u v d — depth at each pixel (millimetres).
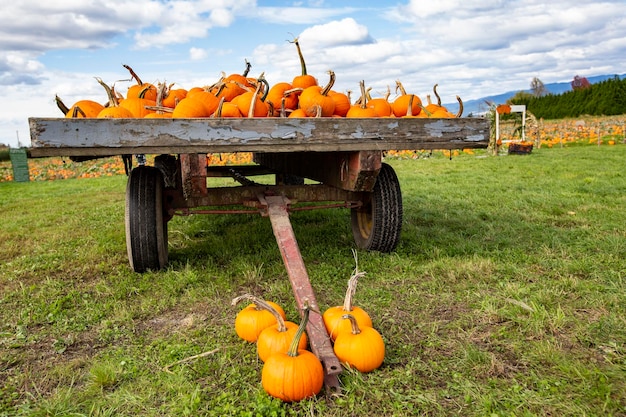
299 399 2174
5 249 5219
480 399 2197
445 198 7664
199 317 3229
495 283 3684
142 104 3660
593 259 4086
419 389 2295
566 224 5547
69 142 2773
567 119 43062
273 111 3785
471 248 4535
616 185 8188
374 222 4379
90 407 2234
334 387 2299
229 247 4887
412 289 3602
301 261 3086
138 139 2881
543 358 2525
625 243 4457
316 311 2539
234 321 3145
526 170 11250
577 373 2332
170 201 4156
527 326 2867
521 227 5359
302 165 5062
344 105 3844
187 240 5363
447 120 3391
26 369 2625
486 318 3047
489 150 18016
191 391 2324
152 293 3695
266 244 4969
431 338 2805
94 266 4434
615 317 2951
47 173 18578
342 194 4457
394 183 4379
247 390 2324
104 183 13320
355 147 3246
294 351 2225
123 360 2654
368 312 3193
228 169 6793
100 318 3287
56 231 6129
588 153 15391
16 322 3240
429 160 15602
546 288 3479
